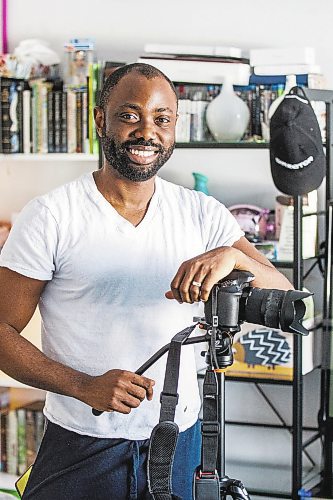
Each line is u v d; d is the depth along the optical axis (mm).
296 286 3189
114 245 1977
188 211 2074
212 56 3428
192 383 2066
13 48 3855
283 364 3340
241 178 3666
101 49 3750
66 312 1993
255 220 3453
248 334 3373
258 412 3721
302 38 3545
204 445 1662
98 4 3742
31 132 3609
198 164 3703
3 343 1940
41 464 2025
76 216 1977
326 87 3525
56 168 3875
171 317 2010
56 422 2008
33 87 3588
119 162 1944
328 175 3375
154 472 1679
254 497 3609
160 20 3682
